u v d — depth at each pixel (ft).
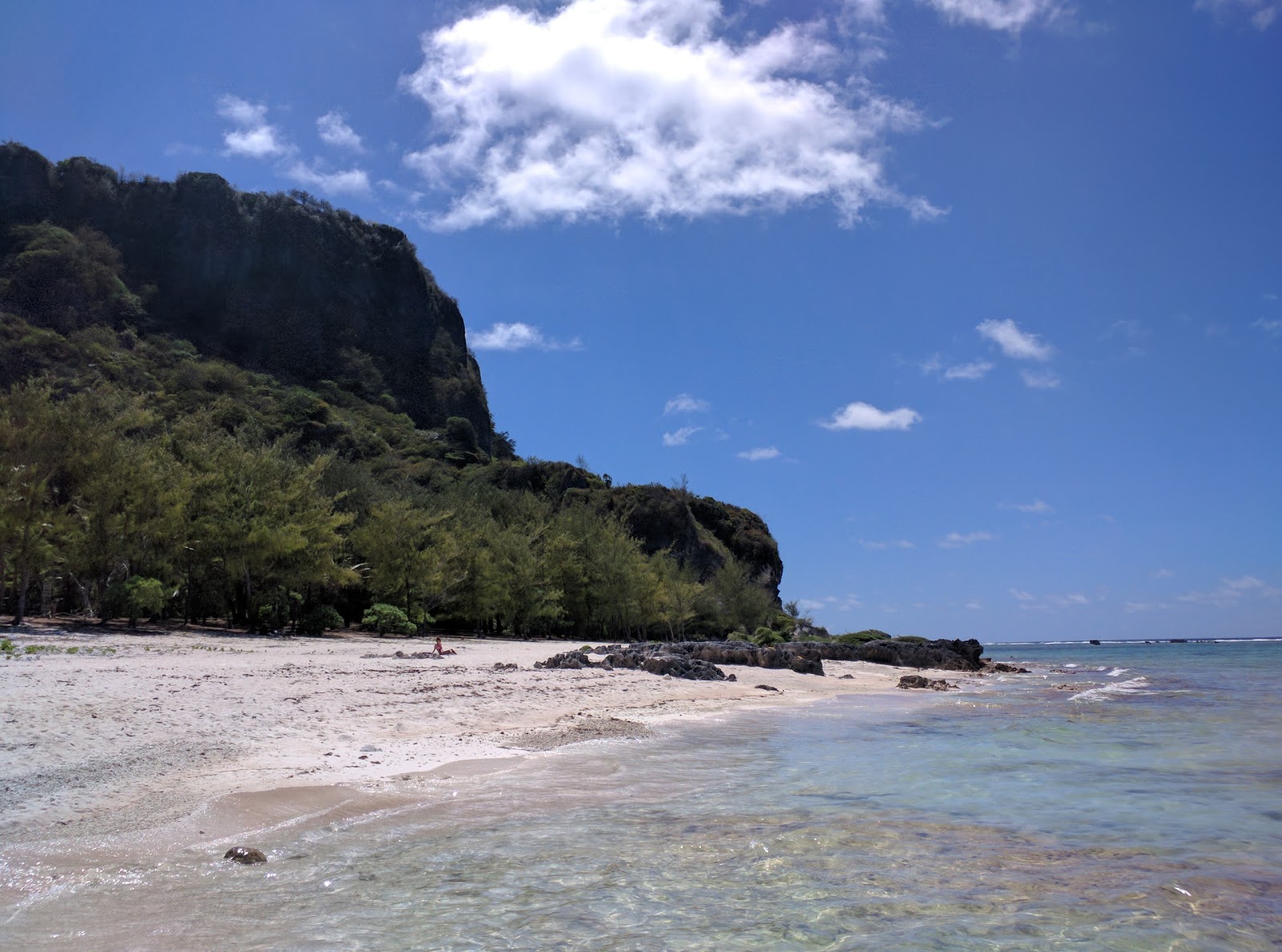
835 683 113.19
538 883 24.66
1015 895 24.41
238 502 143.23
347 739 45.01
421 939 20.31
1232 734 61.98
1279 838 31.01
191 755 37.78
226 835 27.96
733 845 29.07
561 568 224.12
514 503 291.38
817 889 24.66
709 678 100.22
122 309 406.82
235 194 474.90
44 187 435.53
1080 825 32.83
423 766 40.01
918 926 21.90
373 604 174.70
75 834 26.96
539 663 103.19
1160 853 28.86
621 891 24.16
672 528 315.37
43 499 120.67
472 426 482.69
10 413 121.08
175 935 20.03
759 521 388.57
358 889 23.67
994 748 53.52
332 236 498.28
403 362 497.87
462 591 193.16
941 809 35.24
